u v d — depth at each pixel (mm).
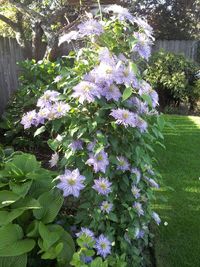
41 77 4461
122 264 1925
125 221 2205
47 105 2123
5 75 5684
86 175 2061
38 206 2035
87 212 2180
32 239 1981
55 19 8844
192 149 5012
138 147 2105
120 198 2207
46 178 2357
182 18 15234
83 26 2020
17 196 2068
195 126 6422
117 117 1924
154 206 3283
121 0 10594
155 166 4273
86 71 2107
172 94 8555
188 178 3975
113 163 2074
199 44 11359
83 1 7578
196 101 8336
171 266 2484
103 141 1969
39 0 10023
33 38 8531
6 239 1894
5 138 4555
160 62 8539
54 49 7984
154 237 2795
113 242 2107
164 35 15430
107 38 2043
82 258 1832
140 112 2123
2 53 5605
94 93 1906
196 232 2885
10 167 2312
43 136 4461
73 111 2088
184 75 8469
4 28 10828
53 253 1888
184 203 3361
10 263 1855
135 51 2031
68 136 2105
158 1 15078
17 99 4586
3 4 9328
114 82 2029
